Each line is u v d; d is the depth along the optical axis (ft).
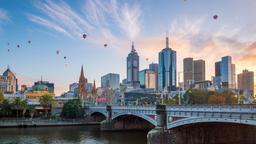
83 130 506.48
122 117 499.92
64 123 607.37
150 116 356.79
